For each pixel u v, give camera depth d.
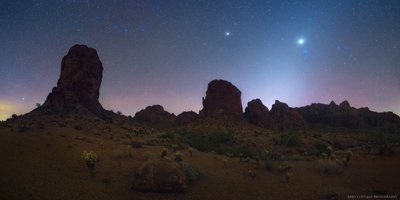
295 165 20.77
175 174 14.48
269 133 45.44
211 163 20.48
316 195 14.57
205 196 13.93
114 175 15.70
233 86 57.50
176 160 18.92
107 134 29.48
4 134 21.72
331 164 19.06
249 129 47.62
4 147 18.22
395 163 20.95
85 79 39.84
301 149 33.88
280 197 14.23
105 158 18.75
